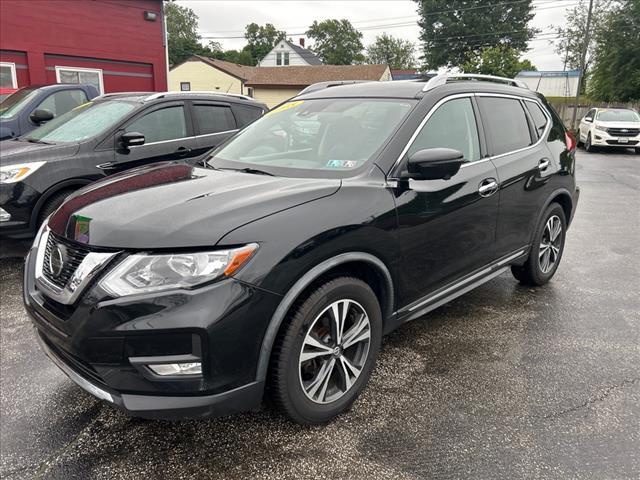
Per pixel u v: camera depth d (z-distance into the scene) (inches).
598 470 91.0
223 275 83.9
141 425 104.8
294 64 2313.0
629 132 698.2
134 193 103.4
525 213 156.5
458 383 119.6
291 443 98.7
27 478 90.0
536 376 122.6
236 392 87.3
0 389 117.5
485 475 89.9
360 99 136.1
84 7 545.3
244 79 1721.2
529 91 175.3
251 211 90.9
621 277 193.9
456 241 127.7
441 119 128.6
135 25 596.4
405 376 122.4
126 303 82.0
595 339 142.3
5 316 157.1
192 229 85.6
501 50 1536.7
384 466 92.4
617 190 406.0
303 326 94.1
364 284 105.0
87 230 91.0
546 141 169.8
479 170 135.0
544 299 171.2
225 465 93.0
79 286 86.5
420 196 114.7
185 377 83.9
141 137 208.2
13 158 190.4
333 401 103.5
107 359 83.9
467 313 159.5
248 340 86.4
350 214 100.0
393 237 108.6
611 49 1245.1
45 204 194.9
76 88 322.0
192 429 103.3
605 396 114.2
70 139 212.8
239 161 131.5
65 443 99.3
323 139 126.9
